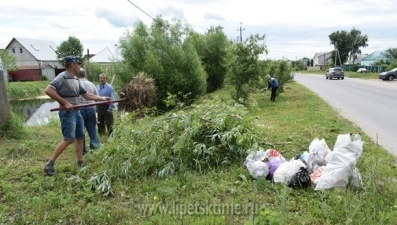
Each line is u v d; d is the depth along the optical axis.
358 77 44.31
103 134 8.59
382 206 3.77
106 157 5.36
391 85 26.56
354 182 4.34
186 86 19.48
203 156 5.41
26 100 34.53
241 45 16.72
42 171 5.30
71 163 5.79
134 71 19.52
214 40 30.09
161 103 18.14
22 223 3.58
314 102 15.92
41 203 3.98
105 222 3.60
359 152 4.43
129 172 5.07
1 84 7.82
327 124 9.40
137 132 5.82
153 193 4.36
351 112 12.23
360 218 3.48
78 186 4.60
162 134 5.55
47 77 58.56
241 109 6.24
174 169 5.13
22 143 7.31
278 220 3.32
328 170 4.39
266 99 18.89
